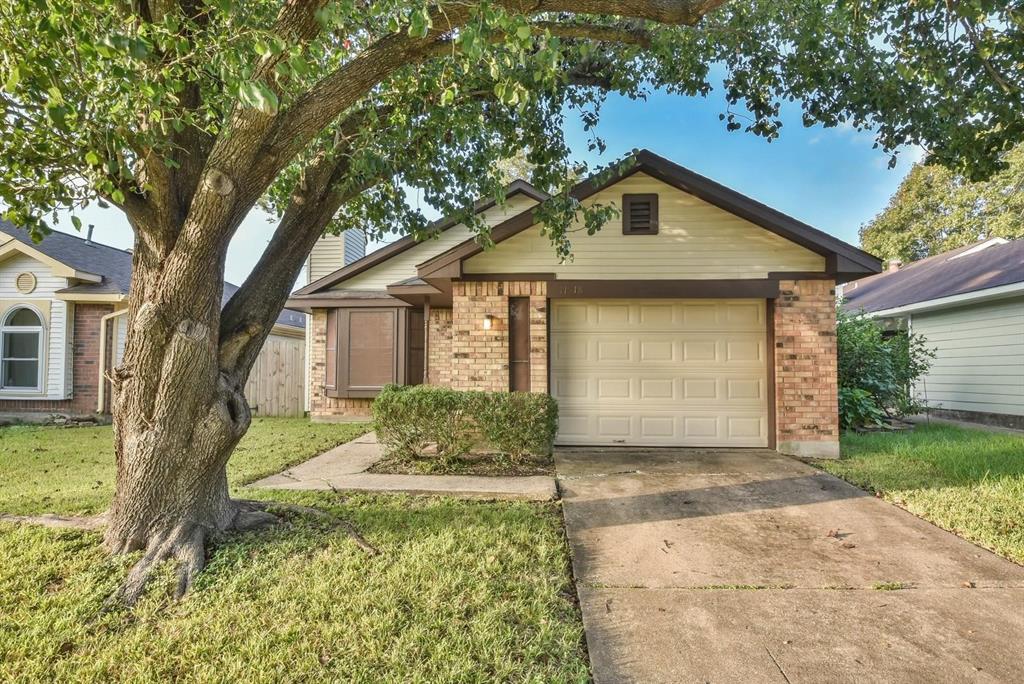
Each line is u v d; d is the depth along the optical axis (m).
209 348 3.57
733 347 7.67
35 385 11.86
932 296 11.42
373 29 3.75
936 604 3.10
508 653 2.53
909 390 11.43
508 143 5.80
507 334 7.41
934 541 4.05
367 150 4.13
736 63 6.07
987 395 10.69
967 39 4.99
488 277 7.47
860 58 5.43
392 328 11.39
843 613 3.01
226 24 2.97
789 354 7.23
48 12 2.50
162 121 3.02
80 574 3.20
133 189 3.37
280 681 2.29
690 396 7.68
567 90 6.03
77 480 5.80
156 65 2.96
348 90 3.43
